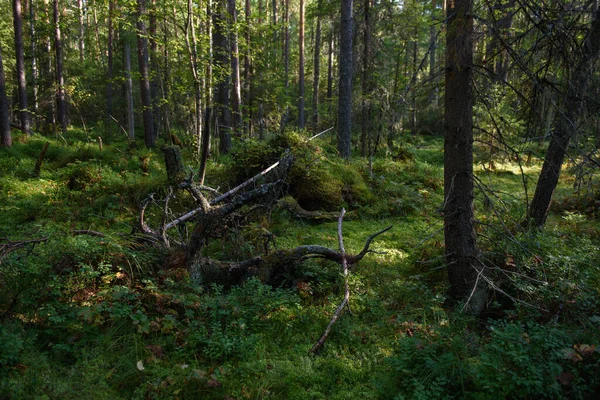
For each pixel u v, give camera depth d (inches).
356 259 214.7
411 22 670.5
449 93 185.8
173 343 141.3
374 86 633.6
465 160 187.2
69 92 910.4
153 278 170.4
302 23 1063.0
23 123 810.8
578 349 119.3
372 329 167.3
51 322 140.4
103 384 118.8
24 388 110.2
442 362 129.1
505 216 267.6
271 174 356.8
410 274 233.3
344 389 130.1
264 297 170.4
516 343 126.6
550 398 112.8
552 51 177.0
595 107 173.6
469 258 192.2
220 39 579.8
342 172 392.8
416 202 387.9
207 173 387.5
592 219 333.1
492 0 165.6
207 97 508.1
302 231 302.4
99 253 171.8
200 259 191.0
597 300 174.2
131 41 701.9
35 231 221.6
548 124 171.5
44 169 526.3
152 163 513.3
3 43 956.6
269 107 820.0
